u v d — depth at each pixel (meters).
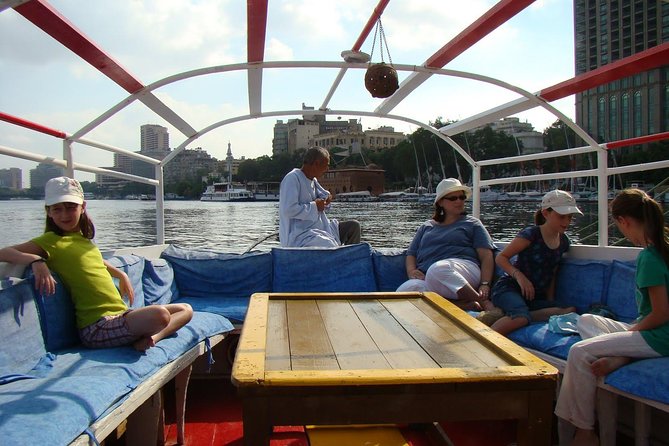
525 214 34.62
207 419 3.37
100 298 2.91
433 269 4.06
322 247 4.99
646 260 2.57
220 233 26.84
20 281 2.57
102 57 3.49
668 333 2.47
